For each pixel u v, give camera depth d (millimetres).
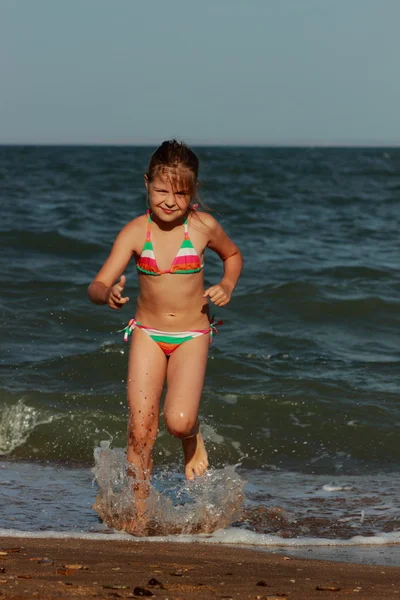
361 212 31000
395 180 55688
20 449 7930
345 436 8195
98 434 8180
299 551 5066
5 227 21359
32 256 17359
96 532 5363
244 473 7305
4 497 6215
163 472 7121
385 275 16625
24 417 8312
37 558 4328
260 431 8250
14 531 5223
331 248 20969
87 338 11461
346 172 66750
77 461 7664
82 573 3959
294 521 5809
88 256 17766
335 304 13500
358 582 4078
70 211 27016
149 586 3719
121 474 5625
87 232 21406
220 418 8445
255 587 3842
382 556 4973
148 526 5457
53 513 5832
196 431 5598
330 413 8633
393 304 13594
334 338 12219
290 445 8000
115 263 5484
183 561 4465
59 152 151000
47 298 13344
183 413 5316
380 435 8195
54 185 41469
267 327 12562
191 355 5523
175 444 7852
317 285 14289
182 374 5449
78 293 13773
